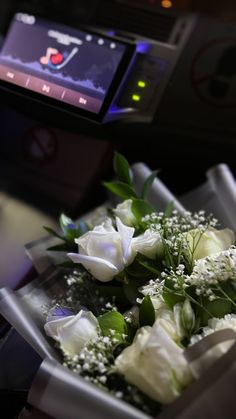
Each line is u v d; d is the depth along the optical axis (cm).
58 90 76
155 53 78
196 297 52
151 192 72
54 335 52
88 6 82
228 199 68
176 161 83
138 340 46
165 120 77
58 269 66
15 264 73
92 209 84
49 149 86
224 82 79
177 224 61
